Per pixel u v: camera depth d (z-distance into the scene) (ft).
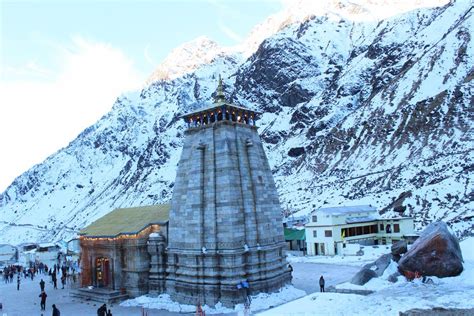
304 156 593.83
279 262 141.90
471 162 351.67
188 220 133.18
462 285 67.56
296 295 134.10
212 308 122.83
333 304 65.77
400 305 59.06
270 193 143.02
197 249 128.57
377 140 504.84
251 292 125.70
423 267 73.26
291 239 277.23
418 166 396.16
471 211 269.64
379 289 72.02
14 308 139.85
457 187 317.83
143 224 147.84
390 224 253.65
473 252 84.53
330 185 454.40
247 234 129.49
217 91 141.69
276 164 625.41
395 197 346.13
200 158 135.03
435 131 451.12
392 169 418.72
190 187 135.23
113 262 147.95
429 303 58.13
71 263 254.27
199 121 142.82
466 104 462.19
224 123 134.31
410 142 459.32
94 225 170.81
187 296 130.41
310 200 430.20
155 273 142.00
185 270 132.98
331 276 172.55
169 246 138.72
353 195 396.78
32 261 286.46
